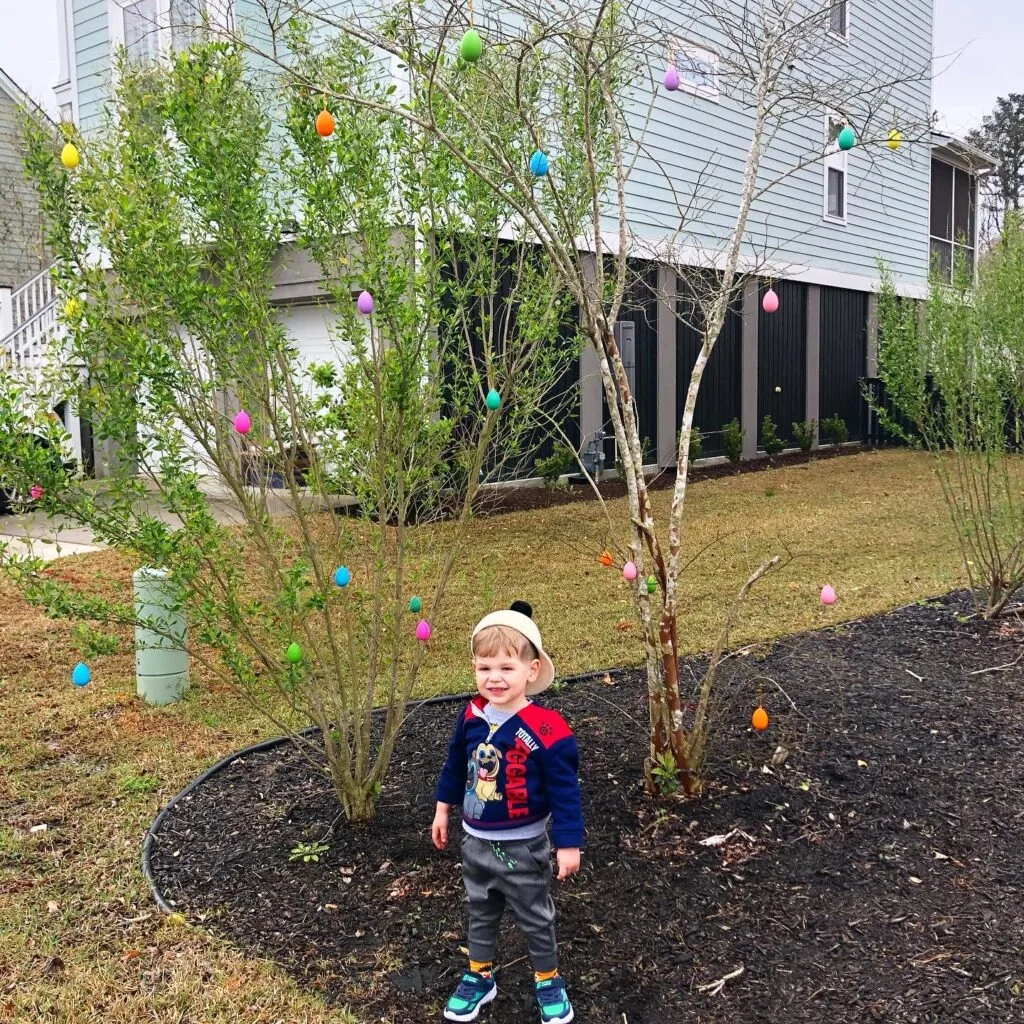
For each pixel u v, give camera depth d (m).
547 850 2.71
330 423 3.60
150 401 3.39
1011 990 2.74
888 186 18.80
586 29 3.79
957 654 5.88
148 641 5.32
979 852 3.53
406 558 4.91
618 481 13.53
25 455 3.16
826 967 2.88
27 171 3.39
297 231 3.78
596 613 7.10
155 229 3.32
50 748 4.79
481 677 2.71
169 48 4.17
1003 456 7.55
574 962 2.93
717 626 6.63
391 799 4.08
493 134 3.74
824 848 3.57
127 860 3.62
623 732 4.71
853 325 19.03
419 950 3.00
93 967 2.95
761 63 3.96
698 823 3.75
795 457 16.95
